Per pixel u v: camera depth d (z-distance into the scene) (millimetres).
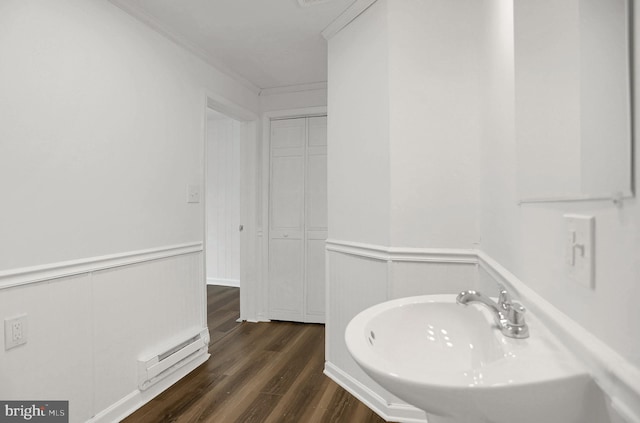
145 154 2176
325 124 3539
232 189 5207
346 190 2277
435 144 1819
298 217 3605
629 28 474
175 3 2084
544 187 811
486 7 1562
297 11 2189
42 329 1574
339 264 2348
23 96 1514
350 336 859
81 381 1740
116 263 1943
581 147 614
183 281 2498
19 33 1501
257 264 3646
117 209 1971
